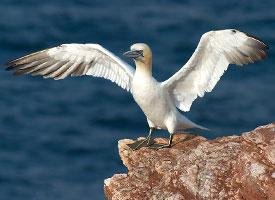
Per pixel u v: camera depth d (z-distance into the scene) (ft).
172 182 54.80
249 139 53.83
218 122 116.06
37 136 115.24
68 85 128.16
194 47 138.92
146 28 147.13
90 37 146.00
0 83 128.77
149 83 63.52
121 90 125.70
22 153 111.65
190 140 63.41
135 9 155.33
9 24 149.18
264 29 145.48
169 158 59.41
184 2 157.99
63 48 65.67
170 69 130.41
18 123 118.52
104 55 65.26
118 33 146.61
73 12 155.02
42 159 110.32
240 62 63.26
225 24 148.36
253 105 119.55
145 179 57.06
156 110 64.18
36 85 128.47
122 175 58.08
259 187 51.03
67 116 120.06
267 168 51.42
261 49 62.75
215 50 62.90
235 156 54.39
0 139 114.42
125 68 64.39
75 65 66.33
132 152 61.98
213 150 55.42
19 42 143.33
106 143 112.98
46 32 147.43
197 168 54.29
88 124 117.91
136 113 119.55
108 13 154.10
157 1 158.81
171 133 64.08
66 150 111.86
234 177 52.80
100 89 126.11
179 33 144.56
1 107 122.52
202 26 147.54
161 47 139.23
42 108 122.21
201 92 64.54
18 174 106.93
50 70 66.85
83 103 122.83
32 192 103.19
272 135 53.57
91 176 106.32
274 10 153.38
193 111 118.11
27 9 156.76
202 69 63.93
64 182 105.09
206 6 155.74
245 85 124.36
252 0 157.79
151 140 63.87
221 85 124.16
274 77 126.31
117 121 118.11
